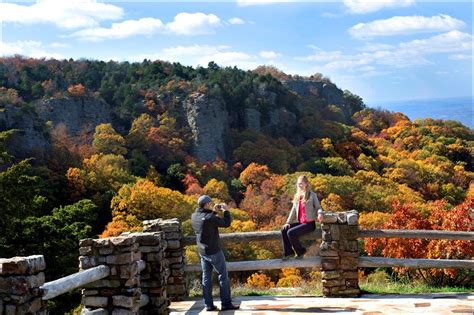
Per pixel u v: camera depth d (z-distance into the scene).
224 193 71.88
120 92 101.69
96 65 112.44
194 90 102.38
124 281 6.88
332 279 8.84
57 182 61.78
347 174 83.94
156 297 8.16
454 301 8.17
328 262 8.87
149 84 105.88
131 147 86.00
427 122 116.38
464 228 18.03
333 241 8.87
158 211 58.91
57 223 25.67
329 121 113.12
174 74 112.81
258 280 27.00
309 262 8.96
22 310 4.81
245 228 54.84
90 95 95.81
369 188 70.75
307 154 95.19
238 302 8.58
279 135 106.94
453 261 8.82
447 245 15.38
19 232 24.03
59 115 89.12
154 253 8.21
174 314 7.97
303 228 8.80
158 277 8.19
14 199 24.08
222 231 53.16
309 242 29.62
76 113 91.88
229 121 103.50
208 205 8.00
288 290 10.19
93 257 6.95
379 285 10.28
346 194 68.31
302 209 8.91
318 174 74.00
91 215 28.05
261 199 70.06
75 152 74.31
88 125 91.00
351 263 8.84
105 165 71.00
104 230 55.31
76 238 24.80
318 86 141.50
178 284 9.22
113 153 81.19
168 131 92.12
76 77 104.81
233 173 86.38
